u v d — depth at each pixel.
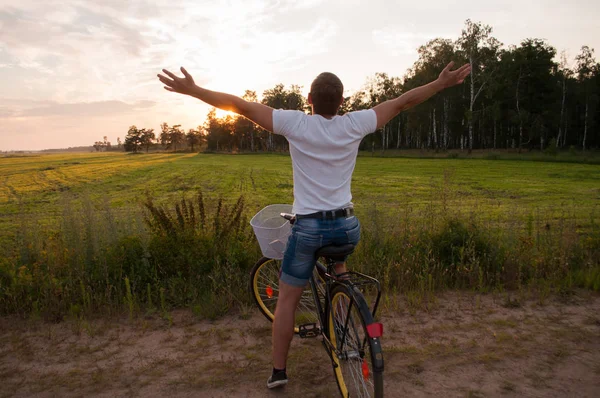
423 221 7.12
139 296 4.96
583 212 13.48
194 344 3.90
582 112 76.94
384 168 43.25
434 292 5.20
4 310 4.67
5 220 15.33
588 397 3.04
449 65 2.89
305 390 3.16
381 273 5.54
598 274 5.36
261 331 4.14
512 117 69.00
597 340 3.91
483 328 4.19
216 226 5.93
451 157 62.84
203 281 5.09
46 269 5.12
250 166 55.88
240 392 3.13
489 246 6.06
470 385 3.19
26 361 3.64
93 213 5.93
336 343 3.07
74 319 4.46
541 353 3.67
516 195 19.59
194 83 2.57
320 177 2.68
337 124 2.69
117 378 3.33
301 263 2.83
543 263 5.82
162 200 20.42
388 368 3.44
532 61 71.94
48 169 60.06
